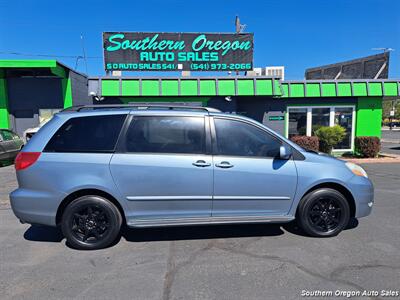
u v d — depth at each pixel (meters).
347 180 4.22
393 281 3.11
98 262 3.59
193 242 4.15
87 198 3.88
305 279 3.17
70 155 3.84
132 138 3.95
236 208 4.07
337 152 14.23
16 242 4.21
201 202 3.99
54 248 4.00
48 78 14.25
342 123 14.25
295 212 4.21
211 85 12.75
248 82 12.87
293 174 4.11
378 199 6.38
